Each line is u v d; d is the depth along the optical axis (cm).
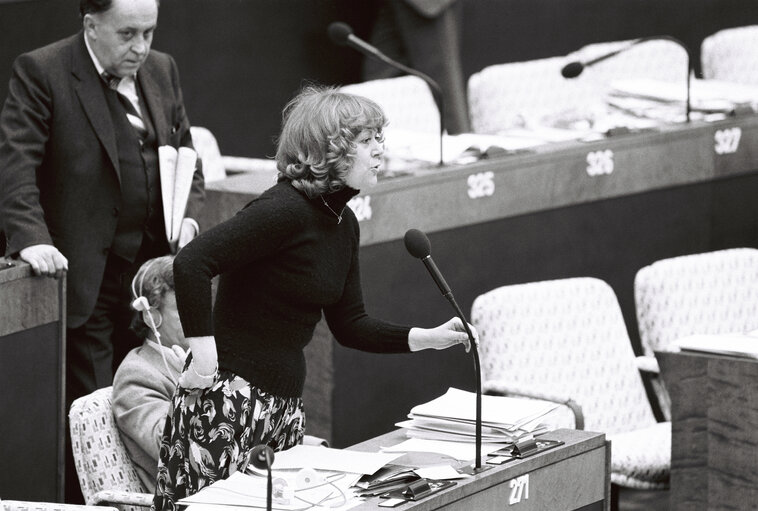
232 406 877
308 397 1365
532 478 930
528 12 2380
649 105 1748
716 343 1170
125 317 1238
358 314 937
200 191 1283
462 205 1445
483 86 1866
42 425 1143
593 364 1364
